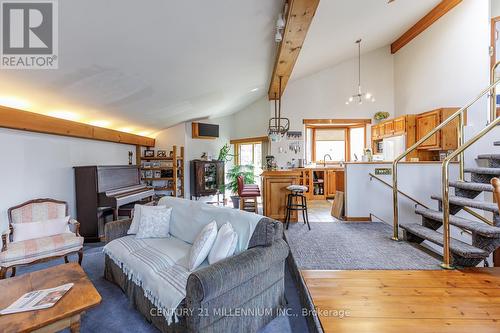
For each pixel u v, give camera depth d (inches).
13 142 119.1
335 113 260.7
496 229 86.5
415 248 108.4
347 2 144.8
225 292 63.4
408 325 59.3
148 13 84.7
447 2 185.3
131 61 107.5
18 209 113.4
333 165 281.7
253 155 298.0
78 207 152.0
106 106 142.9
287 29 114.0
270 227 77.4
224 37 117.0
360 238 122.0
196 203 106.0
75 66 98.4
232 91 207.3
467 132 147.1
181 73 136.9
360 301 69.4
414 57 224.2
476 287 75.9
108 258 102.1
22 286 66.6
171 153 241.3
